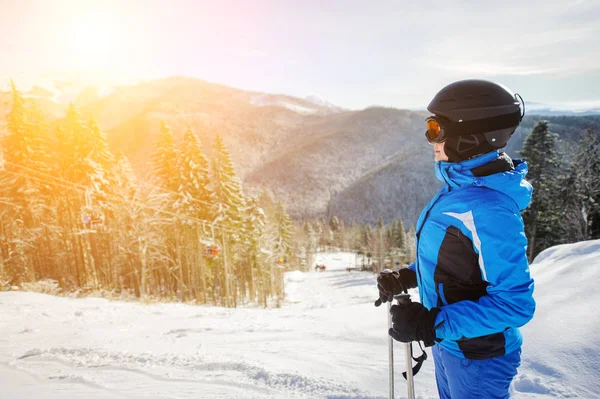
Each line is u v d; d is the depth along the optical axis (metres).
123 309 11.42
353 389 3.43
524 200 1.46
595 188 22.67
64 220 29.73
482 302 1.35
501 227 1.34
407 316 1.42
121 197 28.14
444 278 1.53
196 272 29.88
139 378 4.16
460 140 1.47
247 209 38.66
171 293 29.86
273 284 42.41
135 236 27.11
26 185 28.22
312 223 141.12
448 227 1.46
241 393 3.58
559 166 23.97
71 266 29.45
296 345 5.14
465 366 1.52
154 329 7.11
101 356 5.02
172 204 29.00
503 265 1.33
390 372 1.87
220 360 4.50
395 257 76.69
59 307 11.52
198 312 10.75
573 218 23.53
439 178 1.60
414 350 4.36
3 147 28.38
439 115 1.52
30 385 4.08
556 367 3.07
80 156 29.33
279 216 58.06
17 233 27.48
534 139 24.25
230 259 31.42
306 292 53.41
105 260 30.19
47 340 6.28
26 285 23.55
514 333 1.51
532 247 24.50
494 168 1.44
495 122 1.42
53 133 31.77
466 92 1.45
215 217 30.59
